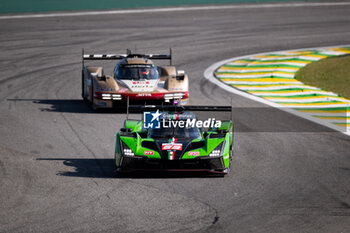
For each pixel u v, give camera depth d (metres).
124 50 108.56
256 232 27.38
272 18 151.25
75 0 188.88
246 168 39.66
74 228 27.84
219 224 28.42
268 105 65.38
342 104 65.06
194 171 37.88
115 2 186.75
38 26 140.88
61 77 86.00
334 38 119.88
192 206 31.22
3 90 75.31
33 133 51.16
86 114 60.69
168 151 36.31
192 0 189.12
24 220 29.05
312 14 157.88
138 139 37.69
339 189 34.84
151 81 63.88
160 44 115.69
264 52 105.56
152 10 170.88
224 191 34.12
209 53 106.38
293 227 28.08
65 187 34.91
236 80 82.50
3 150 44.62
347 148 45.97
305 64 93.00
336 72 83.81
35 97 70.81
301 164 40.94
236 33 128.62
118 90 61.03
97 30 134.38
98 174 38.03
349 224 28.53
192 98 69.62
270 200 32.50
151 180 36.44
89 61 100.25
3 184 35.53
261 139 49.12
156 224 28.34
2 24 144.12
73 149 45.34
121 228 27.78
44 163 40.91
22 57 103.06
